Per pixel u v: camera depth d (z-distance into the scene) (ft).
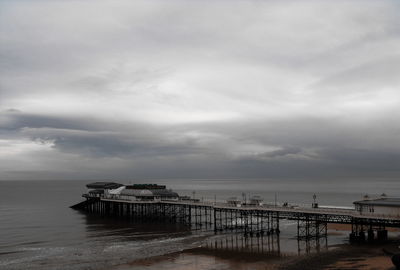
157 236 300.40
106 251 248.52
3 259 231.30
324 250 238.07
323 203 609.83
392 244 247.29
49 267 212.02
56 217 436.76
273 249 247.29
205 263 215.72
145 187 430.20
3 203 642.63
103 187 523.70
